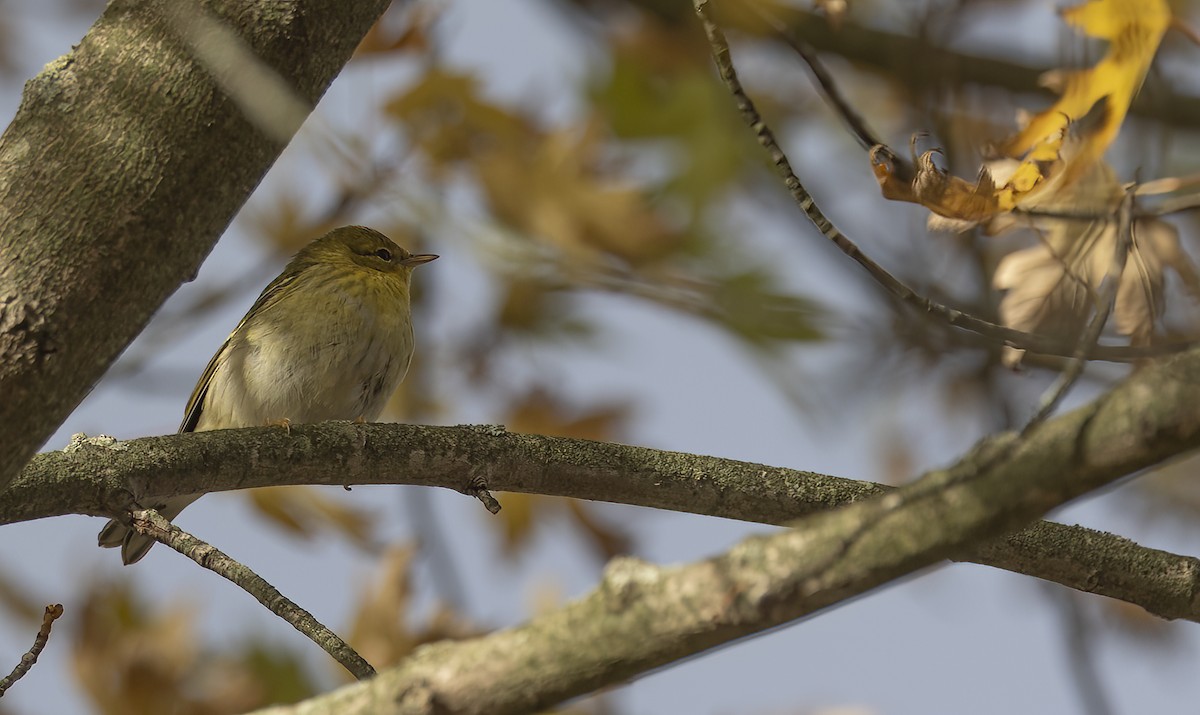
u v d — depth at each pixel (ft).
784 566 15.79
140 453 26.99
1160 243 27.71
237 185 21.13
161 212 20.51
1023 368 34.73
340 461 28.58
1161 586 28.37
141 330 21.13
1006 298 28.73
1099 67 26.48
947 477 15.74
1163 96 30.60
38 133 20.59
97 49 20.98
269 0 21.22
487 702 16.29
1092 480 15.20
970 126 35.37
